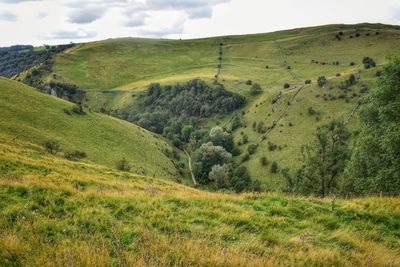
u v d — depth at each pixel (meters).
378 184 27.52
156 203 11.10
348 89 161.25
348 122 139.88
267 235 9.23
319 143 37.56
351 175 32.31
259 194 13.77
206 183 128.12
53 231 8.30
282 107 170.12
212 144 145.88
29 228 8.02
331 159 36.72
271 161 136.75
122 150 112.94
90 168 43.72
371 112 31.33
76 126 111.06
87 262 6.25
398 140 25.14
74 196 11.11
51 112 111.31
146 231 8.20
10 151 39.19
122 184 22.81
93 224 8.96
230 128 181.00
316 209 12.11
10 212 9.19
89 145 102.50
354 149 33.06
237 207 11.65
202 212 10.73
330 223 10.95
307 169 38.41
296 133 148.75
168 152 146.62
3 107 99.81
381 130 29.31
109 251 7.40
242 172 126.31
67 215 9.44
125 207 10.43
